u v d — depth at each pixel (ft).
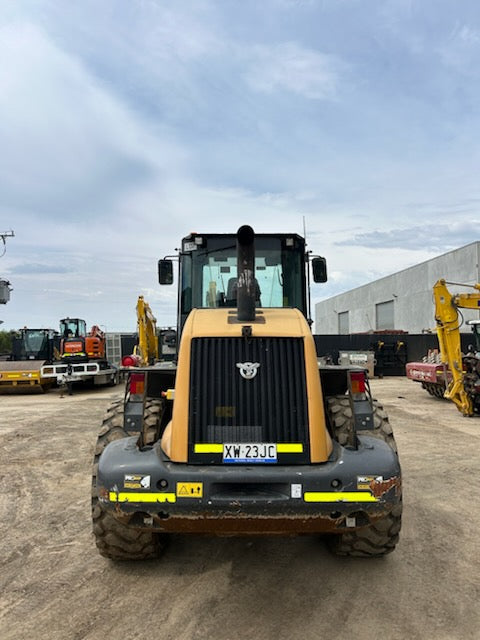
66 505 16.38
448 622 9.57
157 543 11.79
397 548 12.79
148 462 9.96
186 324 11.71
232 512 9.61
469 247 82.74
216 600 10.37
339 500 9.64
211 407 10.52
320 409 10.57
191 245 17.06
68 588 10.85
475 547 12.87
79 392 57.26
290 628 9.40
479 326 44.21
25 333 65.00
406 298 107.76
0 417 36.24
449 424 31.99
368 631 9.30
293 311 12.96
